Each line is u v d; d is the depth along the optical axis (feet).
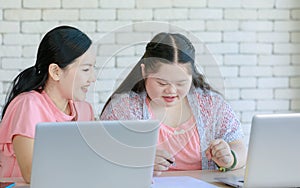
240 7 13.70
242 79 13.80
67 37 7.96
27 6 12.95
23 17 12.95
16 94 8.26
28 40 12.99
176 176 7.99
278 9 13.85
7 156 7.93
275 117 6.75
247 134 13.88
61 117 7.97
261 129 6.73
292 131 6.82
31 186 6.31
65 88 7.97
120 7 13.24
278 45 13.91
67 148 6.23
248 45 13.78
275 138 6.81
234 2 13.66
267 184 7.00
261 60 13.85
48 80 8.05
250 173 6.89
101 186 6.47
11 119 7.75
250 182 6.95
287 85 13.99
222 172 8.46
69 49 7.89
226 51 13.70
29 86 8.14
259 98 13.89
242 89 13.82
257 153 6.81
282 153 6.88
